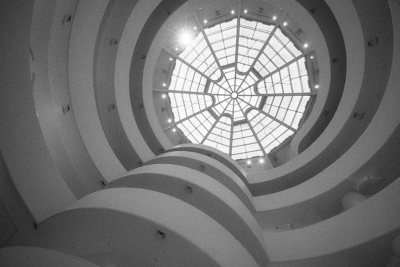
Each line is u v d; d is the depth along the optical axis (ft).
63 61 31.50
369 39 35.86
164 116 61.46
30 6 18.12
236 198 32.50
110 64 43.09
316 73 55.31
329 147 44.62
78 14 30.30
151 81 52.65
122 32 41.78
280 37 55.21
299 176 48.08
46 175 22.76
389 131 31.60
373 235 26.35
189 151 47.98
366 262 27.32
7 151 20.52
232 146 68.59
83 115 34.91
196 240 20.71
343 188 37.55
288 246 30.58
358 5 34.91
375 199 29.22
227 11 51.83
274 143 65.41
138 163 47.55
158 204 22.63
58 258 14.83
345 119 41.78
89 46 33.24
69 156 35.01
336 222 30.50
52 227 21.65
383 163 33.99
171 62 58.34
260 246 29.01
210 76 64.80
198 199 30.22
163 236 20.68
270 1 46.16
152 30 48.32
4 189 21.27
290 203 40.06
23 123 20.54
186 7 46.78
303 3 44.98
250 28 55.67
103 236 21.40
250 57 61.93
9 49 18.43
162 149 54.44
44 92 28.78
